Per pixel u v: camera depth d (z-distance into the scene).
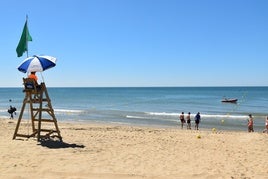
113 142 14.35
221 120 42.09
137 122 38.59
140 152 12.41
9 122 27.02
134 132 20.38
